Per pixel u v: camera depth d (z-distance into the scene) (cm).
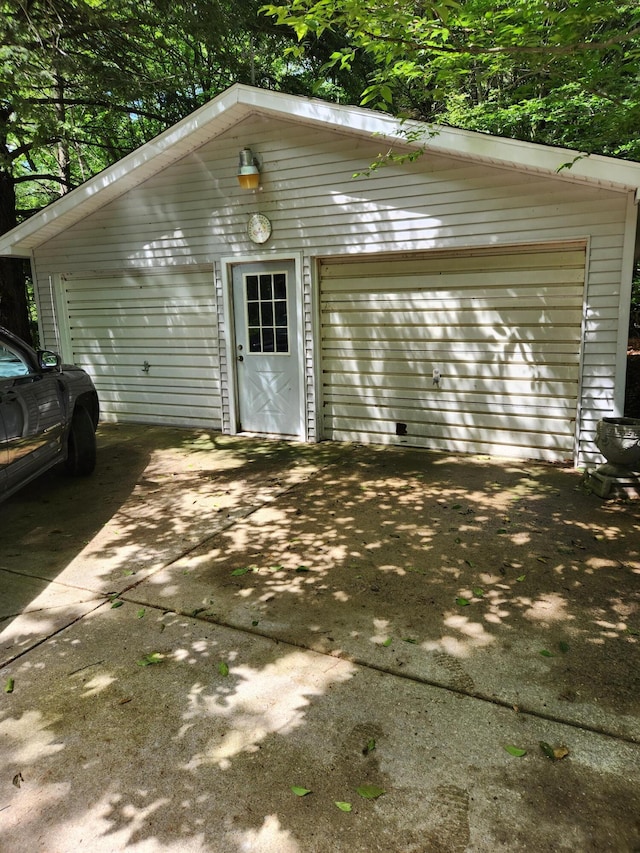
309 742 229
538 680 264
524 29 396
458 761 218
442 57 454
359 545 418
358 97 1159
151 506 511
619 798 200
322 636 303
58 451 522
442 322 644
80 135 1147
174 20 809
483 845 184
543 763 216
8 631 315
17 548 427
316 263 686
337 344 704
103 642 303
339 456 655
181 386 828
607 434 498
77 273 844
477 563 384
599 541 416
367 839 187
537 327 601
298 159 656
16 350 460
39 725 242
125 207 775
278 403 745
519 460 626
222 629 312
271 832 191
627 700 250
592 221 538
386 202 620
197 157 714
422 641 296
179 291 800
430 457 643
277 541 429
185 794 206
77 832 193
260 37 975
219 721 242
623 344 547
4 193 977
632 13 471
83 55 801
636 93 470
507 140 520
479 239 585
